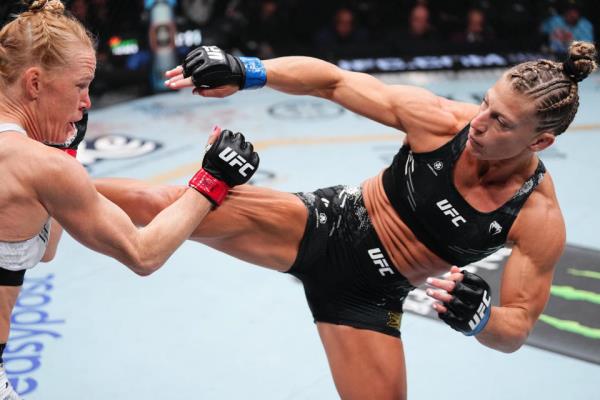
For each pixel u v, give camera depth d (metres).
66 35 1.74
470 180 2.13
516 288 2.12
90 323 3.77
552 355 3.43
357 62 8.75
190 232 2.01
